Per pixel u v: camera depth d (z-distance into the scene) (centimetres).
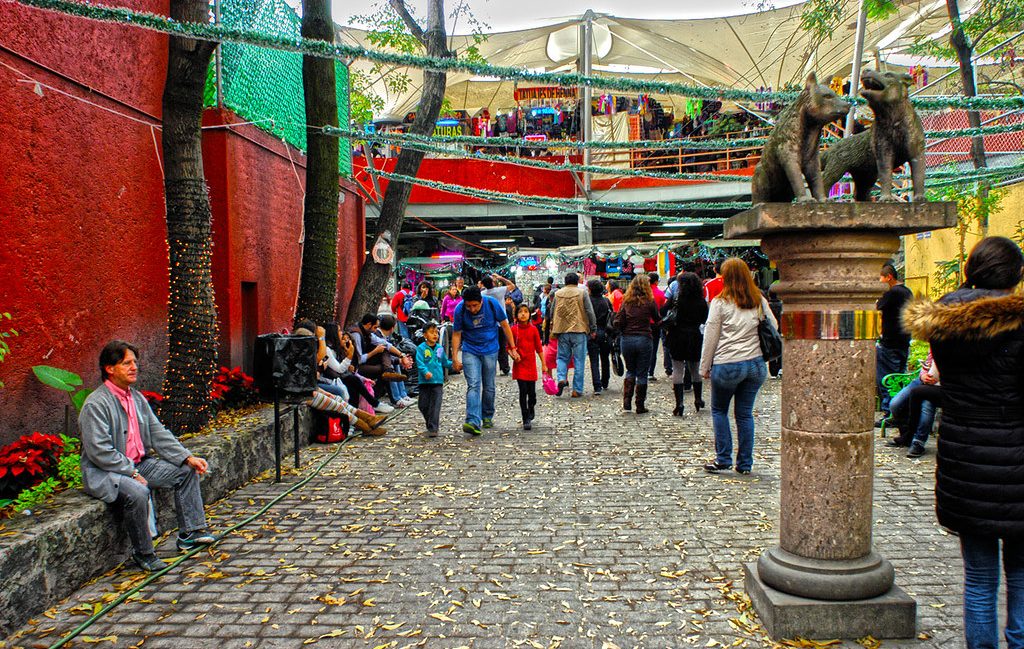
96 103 687
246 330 985
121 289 727
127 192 739
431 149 865
